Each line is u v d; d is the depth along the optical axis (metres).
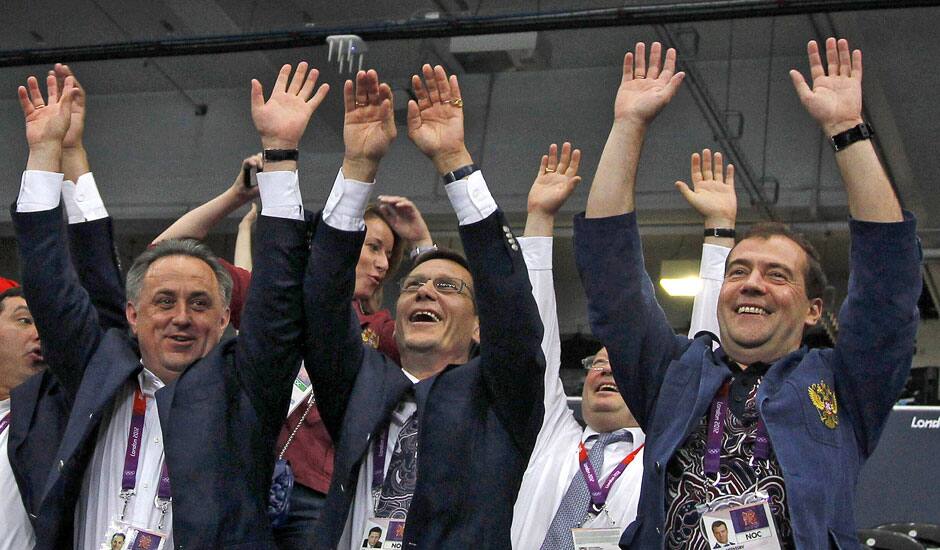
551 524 3.01
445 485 2.37
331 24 7.07
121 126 9.94
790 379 2.21
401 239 3.82
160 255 2.71
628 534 2.23
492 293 2.35
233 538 2.36
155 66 9.48
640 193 8.69
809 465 2.12
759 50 8.59
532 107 9.09
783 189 8.40
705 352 2.33
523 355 2.37
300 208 2.47
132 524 2.48
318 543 2.36
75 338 2.61
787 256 2.37
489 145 9.09
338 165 9.04
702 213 3.12
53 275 2.60
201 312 2.66
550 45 8.44
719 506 2.15
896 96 7.79
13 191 9.76
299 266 2.45
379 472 2.48
